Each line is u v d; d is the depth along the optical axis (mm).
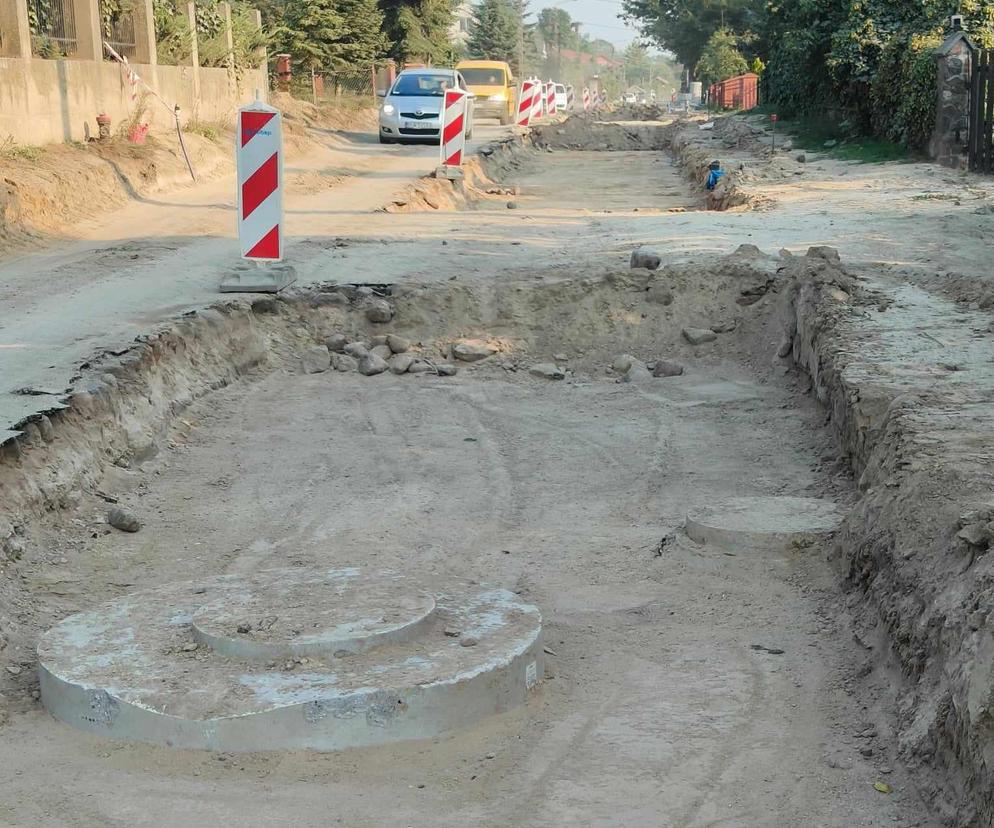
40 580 5867
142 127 20922
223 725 4227
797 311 10359
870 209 16109
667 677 4973
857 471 7113
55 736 4418
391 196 18984
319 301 11320
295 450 8453
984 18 23516
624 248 13547
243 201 11086
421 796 4016
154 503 7242
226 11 29219
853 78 26094
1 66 16531
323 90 38781
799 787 4102
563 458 8359
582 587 6027
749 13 52531
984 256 12070
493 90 42500
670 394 9938
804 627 5449
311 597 5180
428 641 4812
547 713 4621
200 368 9656
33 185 15117
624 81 176375
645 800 4012
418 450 8516
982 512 4730
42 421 6883
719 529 6266
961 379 7355
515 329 11336
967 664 3986
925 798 3953
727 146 30469
